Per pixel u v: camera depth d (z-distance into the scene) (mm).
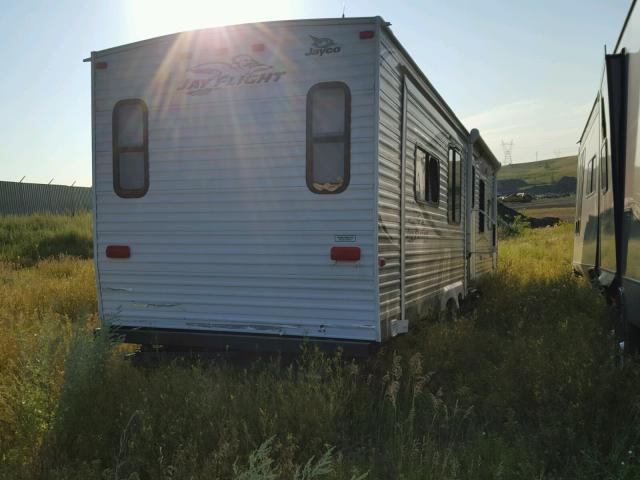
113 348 5070
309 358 5016
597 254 7859
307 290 5285
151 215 5785
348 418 4602
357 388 4887
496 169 12844
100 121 5949
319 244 5230
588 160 9484
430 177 6887
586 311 7781
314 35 5199
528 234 27281
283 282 5359
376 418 4605
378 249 5090
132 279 5883
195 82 5582
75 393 4191
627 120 5391
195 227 5633
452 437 4301
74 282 10133
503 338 6781
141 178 5887
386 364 5598
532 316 7832
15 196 26469
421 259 6496
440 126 7344
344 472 3543
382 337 5199
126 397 4422
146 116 5754
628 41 5438
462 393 4820
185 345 5598
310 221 5258
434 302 7082
